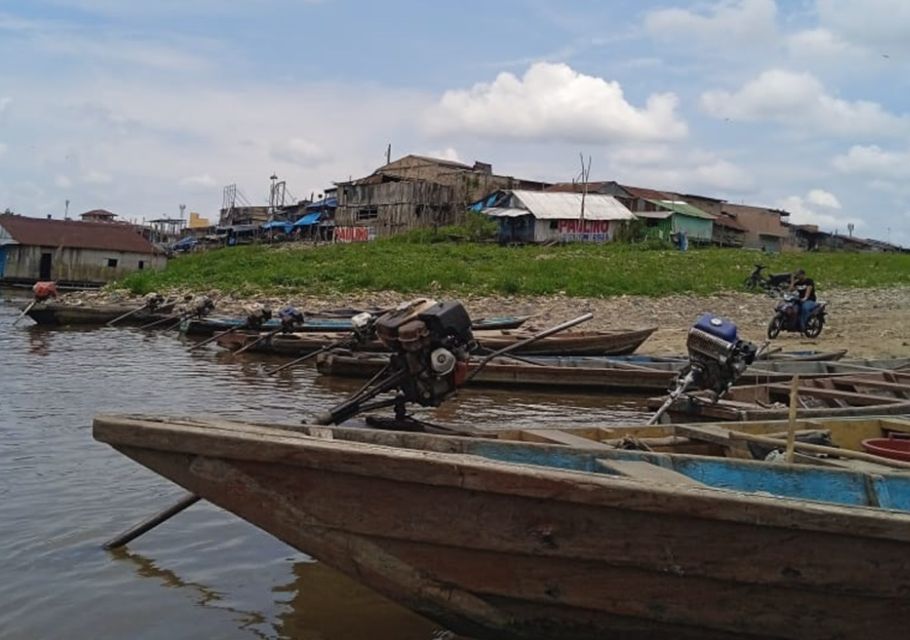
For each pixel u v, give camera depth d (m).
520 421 12.16
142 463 4.71
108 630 5.08
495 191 53.44
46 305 25.94
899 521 4.39
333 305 27.61
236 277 34.94
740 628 4.65
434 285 30.12
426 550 4.62
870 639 4.68
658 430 7.28
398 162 66.19
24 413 11.47
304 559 6.28
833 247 71.94
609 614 4.65
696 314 25.16
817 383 12.42
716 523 4.43
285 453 4.48
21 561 6.08
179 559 6.22
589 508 4.44
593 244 46.66
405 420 7.46
